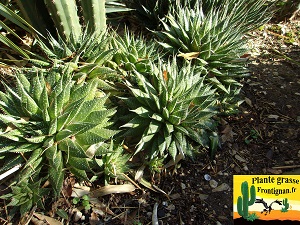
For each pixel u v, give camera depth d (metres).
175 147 0.62
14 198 0.55
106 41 0.68
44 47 0.69
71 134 0.54
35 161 0.54
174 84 0.63
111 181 0.62
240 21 0.92
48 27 0.81
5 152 0.55
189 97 0.63
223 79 0.78
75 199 0.58
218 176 0.68
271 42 1.05
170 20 0.80
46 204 0.57
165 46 0.77
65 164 0.57
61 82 0.57
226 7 0.84
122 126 0.60
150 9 0.97
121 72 0.69
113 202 0.60
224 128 0.76
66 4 0.72
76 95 0.58
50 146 0.54
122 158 0.61
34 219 0.55
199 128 0.64
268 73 0.93
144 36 0.96
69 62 0.64
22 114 0.57
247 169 0.70
